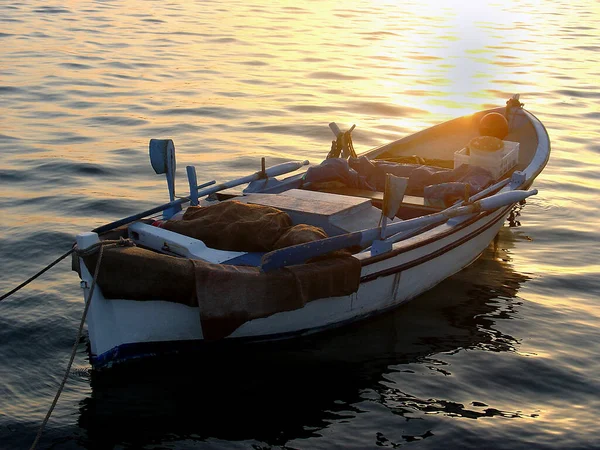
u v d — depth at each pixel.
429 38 30.33
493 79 22.20
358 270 6.77
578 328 7.55
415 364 6.77
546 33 32.69
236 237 6.96
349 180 9.03
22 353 6.74
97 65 22.17
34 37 26.48
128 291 5.95
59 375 6.41
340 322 7.21
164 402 6.04
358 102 18.86
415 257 7.54
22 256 8.90
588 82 22.02
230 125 16.38
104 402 6.02
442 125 11.79
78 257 6.03
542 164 10.14
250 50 25.94
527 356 6.96
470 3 46.44
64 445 5.49
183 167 13.30
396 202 6.84
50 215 10.43
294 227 7.01
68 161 13.16
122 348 6.19
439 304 8.03
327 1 44.59
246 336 6.62
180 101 18.34
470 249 8.78
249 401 6.10
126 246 6.05
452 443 5.62
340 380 6.46
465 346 7.13
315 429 5.75
